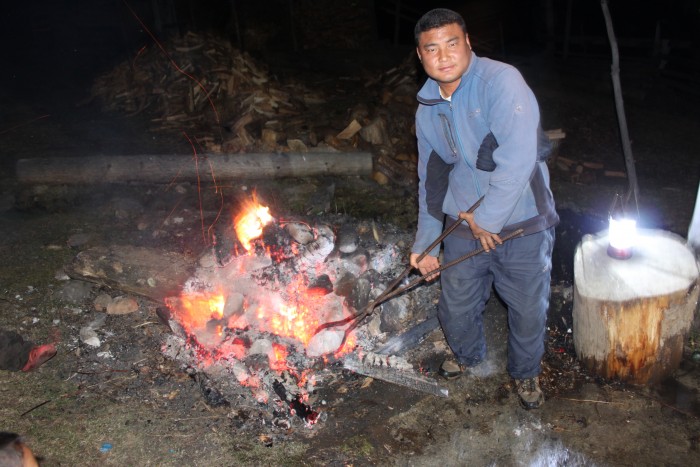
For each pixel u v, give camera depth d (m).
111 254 4.22
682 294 3.25
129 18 10.47
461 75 2.70
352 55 10.97
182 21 10.42
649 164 6.78
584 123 7.92
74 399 3.30
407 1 13.44
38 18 10.70
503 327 4.02
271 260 4.28
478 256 3.07
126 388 3.39
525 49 11.80
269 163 5.84
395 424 3.22
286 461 2.97
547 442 3.12
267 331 3.74
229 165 5.80
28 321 3.90
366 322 3.96
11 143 6.90
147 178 5.77
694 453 3.03
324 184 5.82
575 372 3.57
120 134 7.12
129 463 2.94
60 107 8.23
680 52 9.72
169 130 7.14
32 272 4.43
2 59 10.58
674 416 3.25
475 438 3.15
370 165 5.96
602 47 10.90
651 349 3.34
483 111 2.70
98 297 4.06
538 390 3.34
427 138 2.99
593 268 3.49
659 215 5.42
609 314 3.30
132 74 8.30
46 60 10.62
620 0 11.99
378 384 3.50
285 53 11.03
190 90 7.50
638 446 3.08
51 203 5.43
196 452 3.01
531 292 3.03
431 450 3.07
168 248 4.69
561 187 6.00
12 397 3.29
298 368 3.55
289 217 5.18
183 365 3.55
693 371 3.56
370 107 7.27
